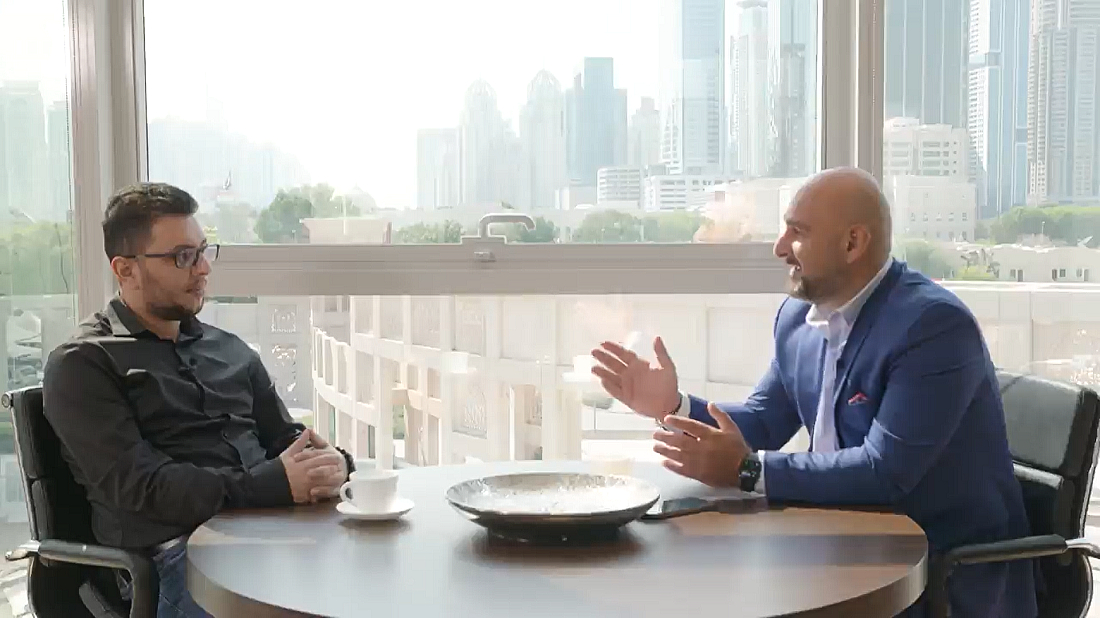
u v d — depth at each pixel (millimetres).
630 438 2984
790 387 2373
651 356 2936
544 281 2830
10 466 2822
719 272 2828
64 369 2059
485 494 1857
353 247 2838
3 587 2781
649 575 1471
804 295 2207
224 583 1442
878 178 2816
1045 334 2857
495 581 1446
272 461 1988
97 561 1862
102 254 2734
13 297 2801
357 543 1649
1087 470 2014
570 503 1805
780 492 1912
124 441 2033
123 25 2777
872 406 2082
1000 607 2018
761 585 1423
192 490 1931
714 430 1945
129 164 2799
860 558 1550
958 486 2047
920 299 2062
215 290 2809
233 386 2371
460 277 2832
